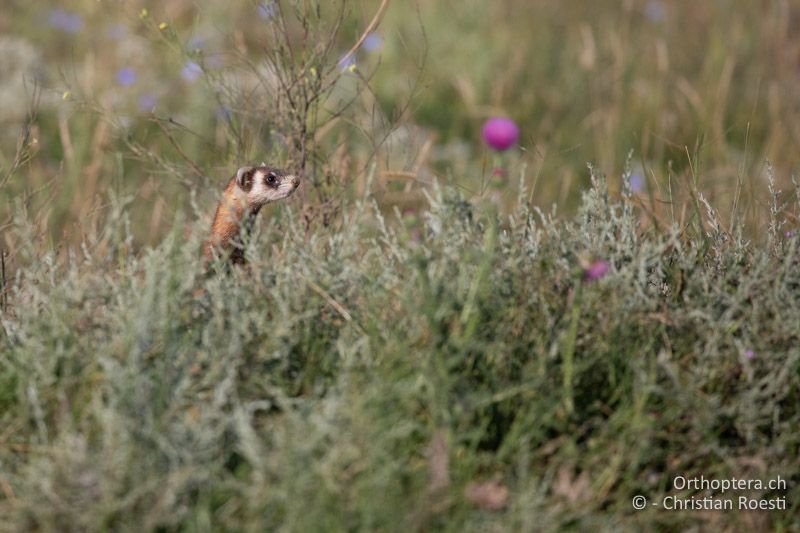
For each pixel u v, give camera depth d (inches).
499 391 272.8
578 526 254.5
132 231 483.2
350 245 317.7
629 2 801.6
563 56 773.9
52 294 296.0
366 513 236.8
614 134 631.8
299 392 283.9
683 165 579.8
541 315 294.5
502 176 282.8
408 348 278.5
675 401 277.7
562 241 326.3
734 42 751.1
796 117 631.2
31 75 692.1
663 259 337.4
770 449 272.8
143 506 240.4
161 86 674.2
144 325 267.9
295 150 392.2
